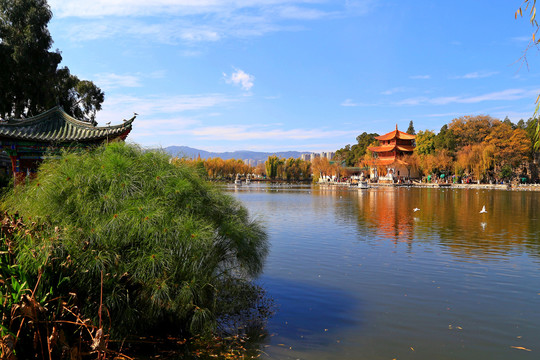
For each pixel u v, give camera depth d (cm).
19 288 439
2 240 552
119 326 597
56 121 1501
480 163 8394
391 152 12319
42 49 3397
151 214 623
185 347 620
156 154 756
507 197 4912
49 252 533
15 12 3247
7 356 393
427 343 648
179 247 627
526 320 756
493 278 1070
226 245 784
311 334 684
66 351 457
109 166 685
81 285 579
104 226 611
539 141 408
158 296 598
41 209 652
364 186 8719
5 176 1966
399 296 913
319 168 13788
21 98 3478
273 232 1980
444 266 1213
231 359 581
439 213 2922
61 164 718
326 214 2934
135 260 608
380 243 1642
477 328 716
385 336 679
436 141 10388
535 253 1409
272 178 16250
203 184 801
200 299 644
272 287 986
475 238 1755
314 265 1232
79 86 4228
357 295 920
